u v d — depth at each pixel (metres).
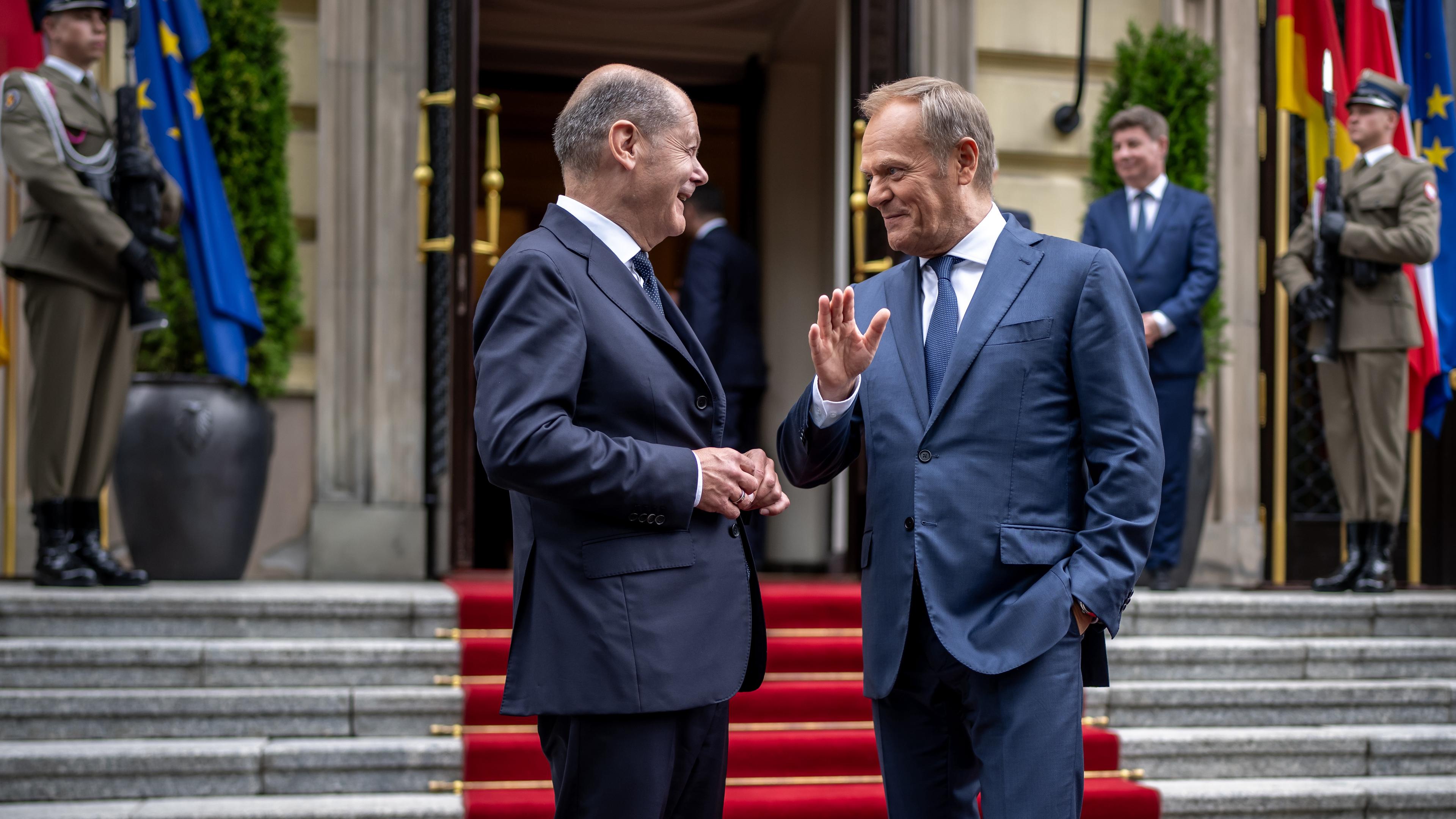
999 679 2.04
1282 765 3.82
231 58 4.72
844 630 4.24
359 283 5.25
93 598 3.77
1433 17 5.63
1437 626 4.54
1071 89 5.86
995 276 2.18
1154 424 2.08
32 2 4.27
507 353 1.84
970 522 2.08
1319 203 5.04
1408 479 5.97
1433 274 5.50
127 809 3.17
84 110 4.21
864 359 2.16
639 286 1.99
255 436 4.67
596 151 2.01
